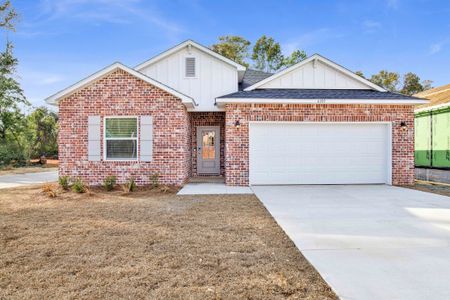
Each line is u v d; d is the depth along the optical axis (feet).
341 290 11.09
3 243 16.47
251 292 10.93
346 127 39.27
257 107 38.32
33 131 98.53
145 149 37.52
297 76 44.45
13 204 27.25
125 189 33.04
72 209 25.07
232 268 13.09
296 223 20.61
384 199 29.32
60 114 37.32
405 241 16.83
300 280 11.94
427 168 53.36
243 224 20.36
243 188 36.50
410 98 38.70
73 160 37.32
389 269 13.01
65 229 19.19
